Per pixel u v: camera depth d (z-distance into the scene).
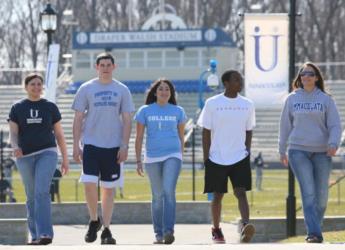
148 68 122.75
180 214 43.91
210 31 121.44
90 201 28.39
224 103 28.94
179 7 160.00
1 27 155.62
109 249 23.25
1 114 109.44
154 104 29.33
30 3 149.88
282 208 53.88
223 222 44.66
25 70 104.94
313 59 149.25
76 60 123.00
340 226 36.31
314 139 27.55
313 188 27.41
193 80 120.00
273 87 48.34
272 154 104.25
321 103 27.53
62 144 28.56
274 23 47.72
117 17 160.88
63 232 40.41
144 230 40.66
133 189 73.38
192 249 23.05
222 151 28.97
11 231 35.59
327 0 150.62
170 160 29.03
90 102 28.25
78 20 160.25
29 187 28.38
